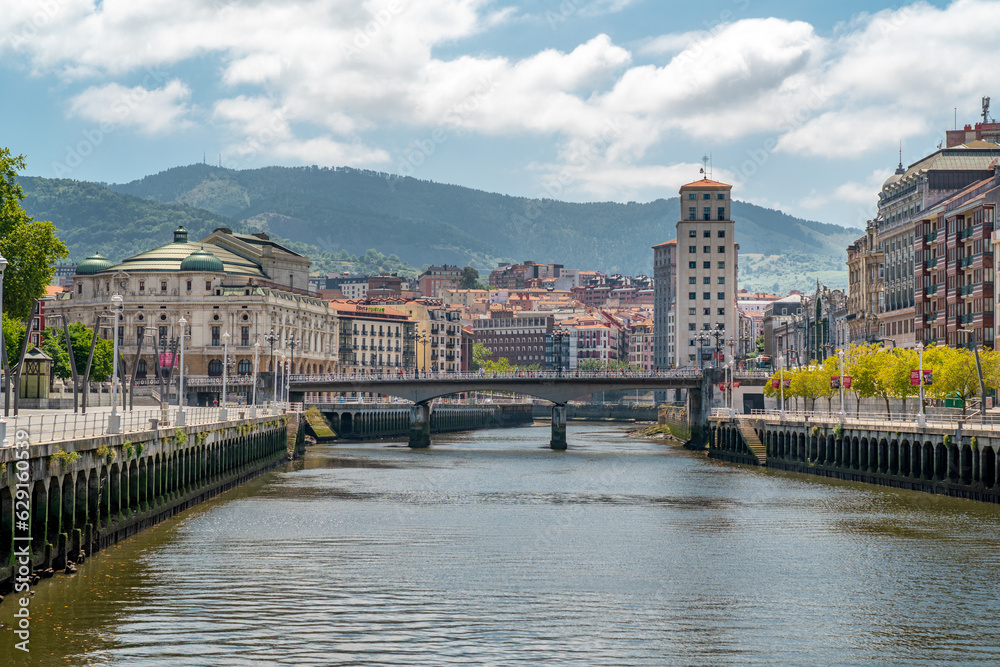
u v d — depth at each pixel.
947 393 142.38
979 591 71.19
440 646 57.50
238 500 116.88
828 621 63.56
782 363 194.50
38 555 65.06
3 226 145.25
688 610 65.69
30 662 53.34
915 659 56.47
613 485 139.12
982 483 111.88
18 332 148.00
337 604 65.88
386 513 107.44
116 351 83.75
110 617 61.31
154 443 93.31
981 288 171.00
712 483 142.12
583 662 55.28
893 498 119.94
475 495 125.94
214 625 60.53
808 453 161.38
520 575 75.25
